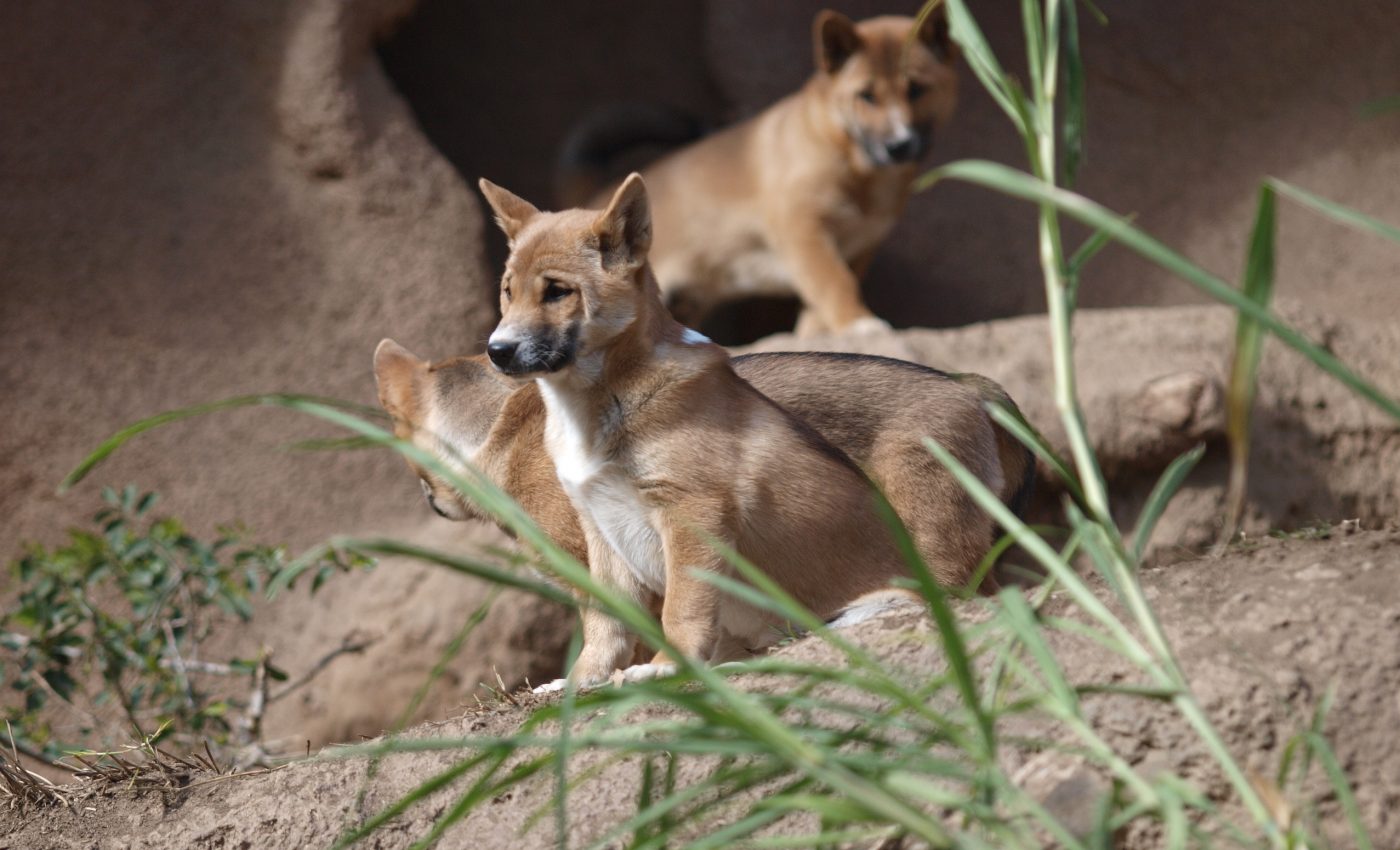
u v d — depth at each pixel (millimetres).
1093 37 24141
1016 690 6773
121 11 20875
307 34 20906
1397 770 6043
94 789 9367
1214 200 23438
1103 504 5570
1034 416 17422
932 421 10031
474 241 21359
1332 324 19469
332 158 20844
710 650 8977
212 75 21062
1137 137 23812
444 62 24406
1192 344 18672
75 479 5340
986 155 23766
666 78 24938
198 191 20719
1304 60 23781
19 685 13672
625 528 9391
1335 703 6273
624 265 9062
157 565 14039
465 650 18281
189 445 19891
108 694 13750
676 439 9039
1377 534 7754
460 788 8148
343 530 19953
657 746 5199
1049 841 5957
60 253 20094
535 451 10320
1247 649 6609
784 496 9203
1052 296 5855
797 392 10148
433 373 10922
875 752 5812
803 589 9469
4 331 19750
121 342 20062
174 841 8664
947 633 4934
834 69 19875
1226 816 6043
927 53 19938
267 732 18875
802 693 5992
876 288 23297
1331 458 18594
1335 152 23250
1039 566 16094
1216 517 17984
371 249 20891
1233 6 24172
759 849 6066
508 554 5484
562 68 24766
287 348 20484
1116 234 4820
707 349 9328
